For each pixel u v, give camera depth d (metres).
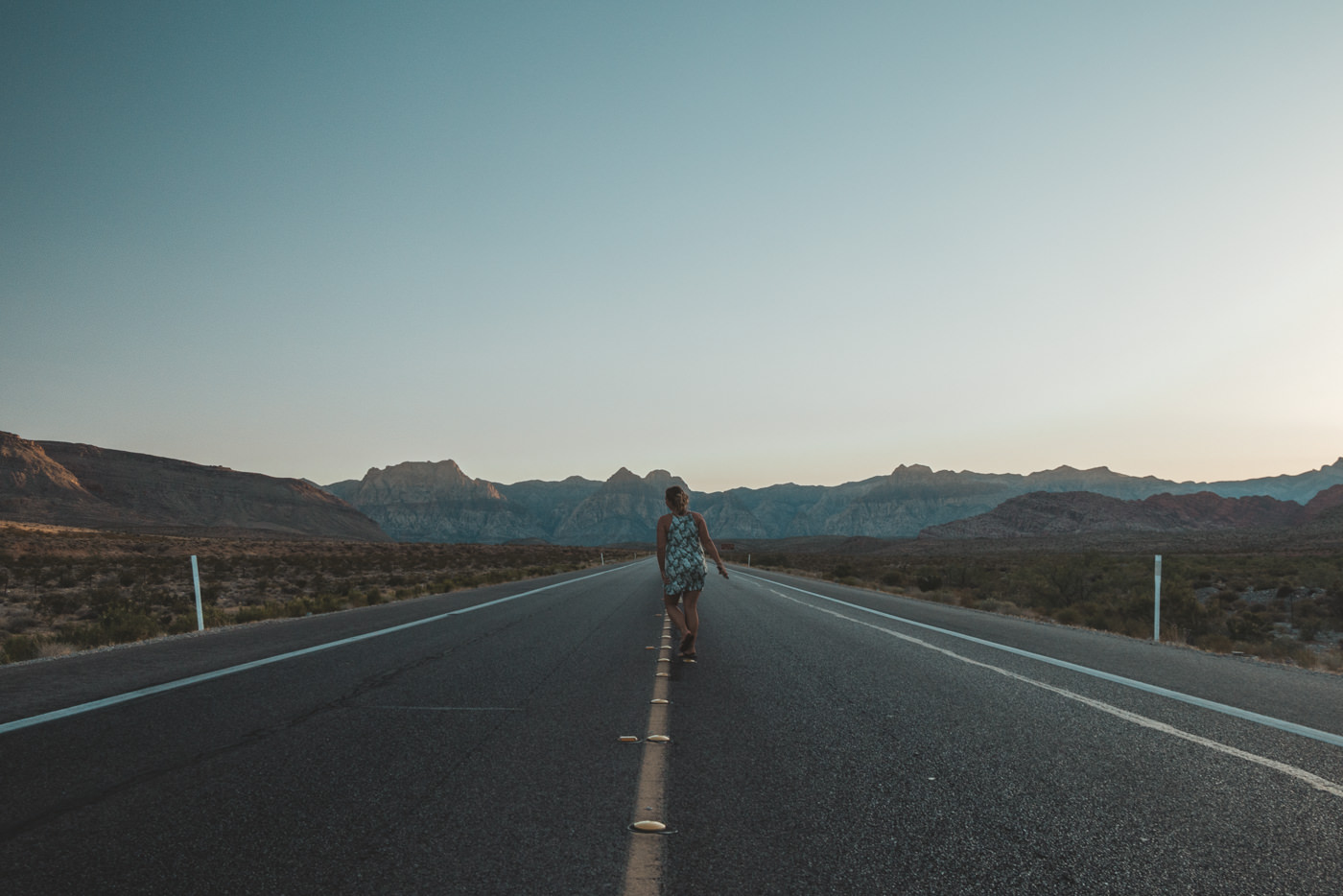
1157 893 2.54
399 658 8.12
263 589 30.06
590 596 19.06
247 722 5.06
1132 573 25.64
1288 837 3.09
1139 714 5.50
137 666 7.63
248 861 2.75
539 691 6.26
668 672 7.21
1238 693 6.47
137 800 3.45
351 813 3.28
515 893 2.48
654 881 2.59
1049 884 2.60
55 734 4.71
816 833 3.08
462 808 3.37
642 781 3.78
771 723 5.12
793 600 18.33
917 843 2.97
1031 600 25.09
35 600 23.83
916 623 12.70
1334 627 20.58
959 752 4.40
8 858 2.77
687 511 8.16
